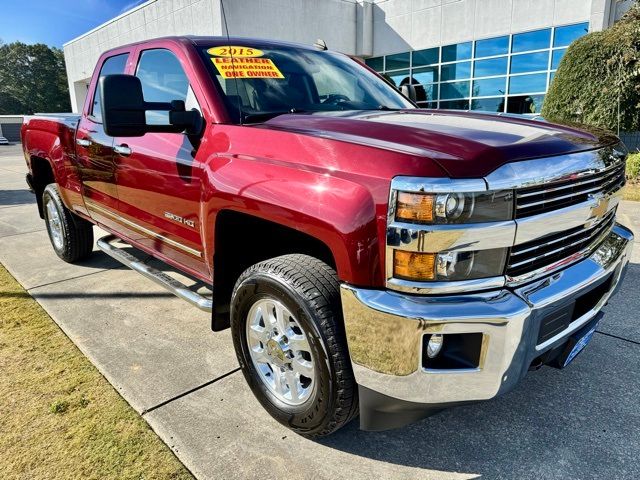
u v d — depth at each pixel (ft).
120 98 7.61
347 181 6.03
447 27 52.24
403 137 6.39
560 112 33.09
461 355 5.99
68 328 11.17
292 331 7.17
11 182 38.17
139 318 11.69
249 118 8.37
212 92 8.54
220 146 7.99
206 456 7.12
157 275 10.59
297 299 6.57
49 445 7.35
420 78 56.24
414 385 5.80
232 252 8.40
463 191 5.42
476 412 8.14
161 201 9.62
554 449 7.23
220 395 8.61
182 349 10.20
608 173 7.44
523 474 6.77
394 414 6.33
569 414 8.01
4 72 284.82
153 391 8.72
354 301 5.93
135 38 66.18
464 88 52.26
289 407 7.40
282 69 9.86
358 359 6.09
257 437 7.53
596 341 10.30
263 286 7.08
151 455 7.13
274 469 6.88
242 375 9.23
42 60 290.56
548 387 8.75
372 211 5.74
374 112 8.97
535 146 6.30
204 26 51.83
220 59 9.17
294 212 6.45
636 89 29.86
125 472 6.82
